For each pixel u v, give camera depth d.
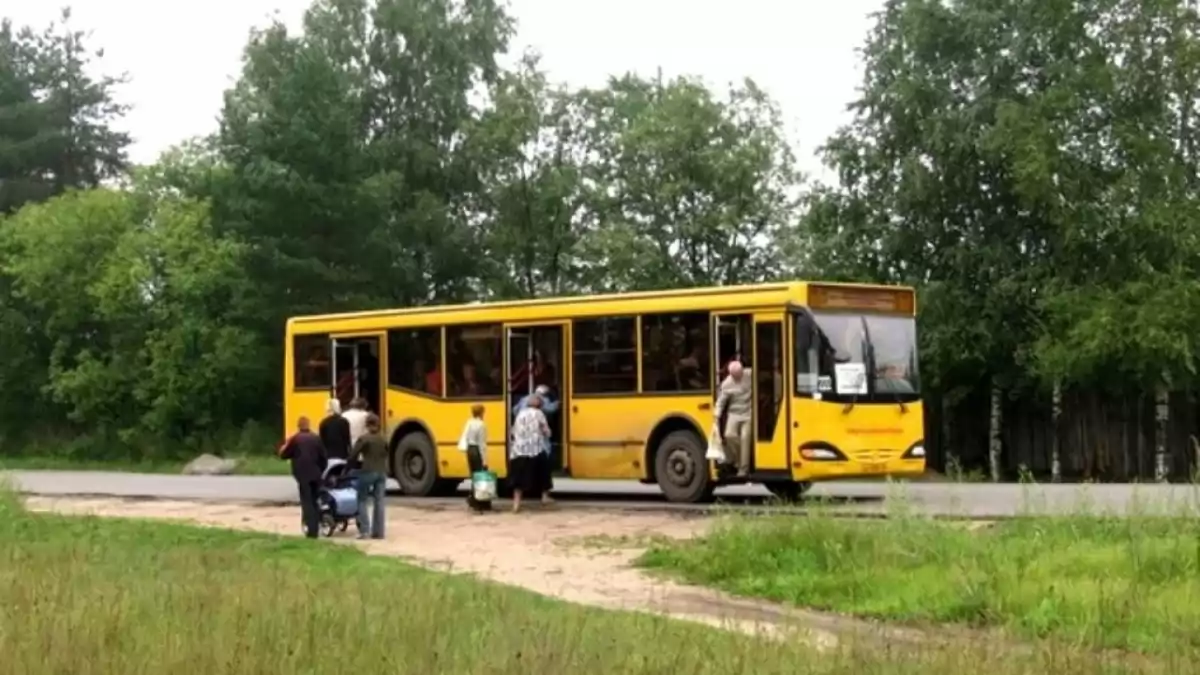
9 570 15.00
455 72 68.06
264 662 9.79
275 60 60.00
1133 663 11.41
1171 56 46.62
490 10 68.62
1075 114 45.84
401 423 29.52
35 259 61.25
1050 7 46.16
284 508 27.48
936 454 48.38
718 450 24.48
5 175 76.50
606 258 58.75
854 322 24.50
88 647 10.04
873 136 49.12
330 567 18.00
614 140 62.34
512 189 64.50
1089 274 45.69
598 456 26.38
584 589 16.97
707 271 61.25
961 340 45.59
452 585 15.12
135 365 60.00
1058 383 43.91
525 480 25.58
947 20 48.19
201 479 41.06
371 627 11.15
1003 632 13.19
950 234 48.22
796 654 10.71
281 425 60.00
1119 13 47.41
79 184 78.56
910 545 17.19
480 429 25.83
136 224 61.34
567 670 9.77
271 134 57.94
